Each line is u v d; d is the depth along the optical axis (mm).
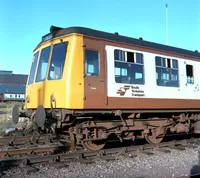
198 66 14961
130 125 11977
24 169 8617
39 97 11320
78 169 8969
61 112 10320
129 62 11727
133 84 11727
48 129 10922
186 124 14680
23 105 12969
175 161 10297
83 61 10375
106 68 10969
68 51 10375
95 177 8305
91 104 10453
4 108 42281
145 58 12320
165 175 8609
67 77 10141
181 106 13727
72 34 10445
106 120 11469
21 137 13594
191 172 8977
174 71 13602
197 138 15188
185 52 14391
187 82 14188
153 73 12523
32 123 11461
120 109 11414
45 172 8562
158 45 13125
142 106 11961
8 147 12000
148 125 12703
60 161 9711
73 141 11164
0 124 20734
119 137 11695
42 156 9656
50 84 10734
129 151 11602
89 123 10977
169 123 13594
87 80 10406
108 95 10922
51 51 11078
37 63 11836
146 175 8570
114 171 8906
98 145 11438
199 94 14812
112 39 11305
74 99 10094
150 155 11156
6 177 8047
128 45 11766
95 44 10789
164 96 12891
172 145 13102
